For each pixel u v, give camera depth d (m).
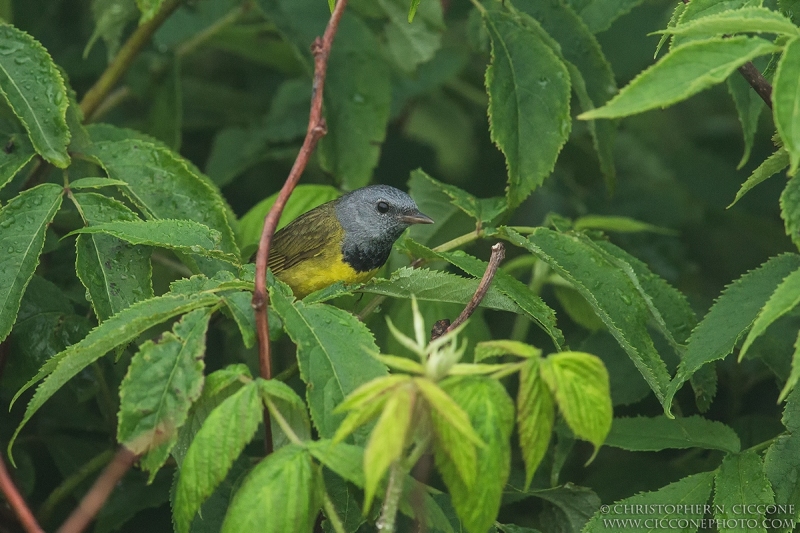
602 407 4.51
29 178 8.19
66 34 12.59
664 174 13.42
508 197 7.66
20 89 7.08
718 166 14.00
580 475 9.76
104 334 5.31
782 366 8.10
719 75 4.50
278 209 5.57
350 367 5.34
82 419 9.27
